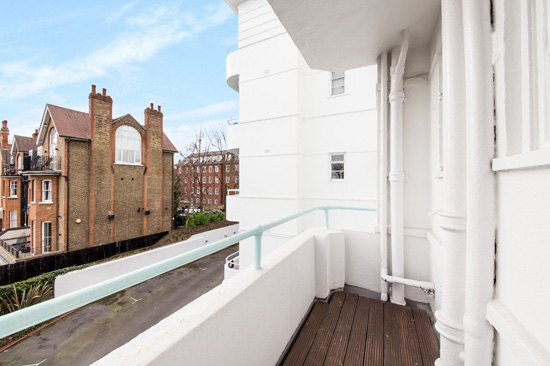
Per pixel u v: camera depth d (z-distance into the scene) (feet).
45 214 37.32
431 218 7.48
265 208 26.55
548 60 2.22
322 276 7.63
